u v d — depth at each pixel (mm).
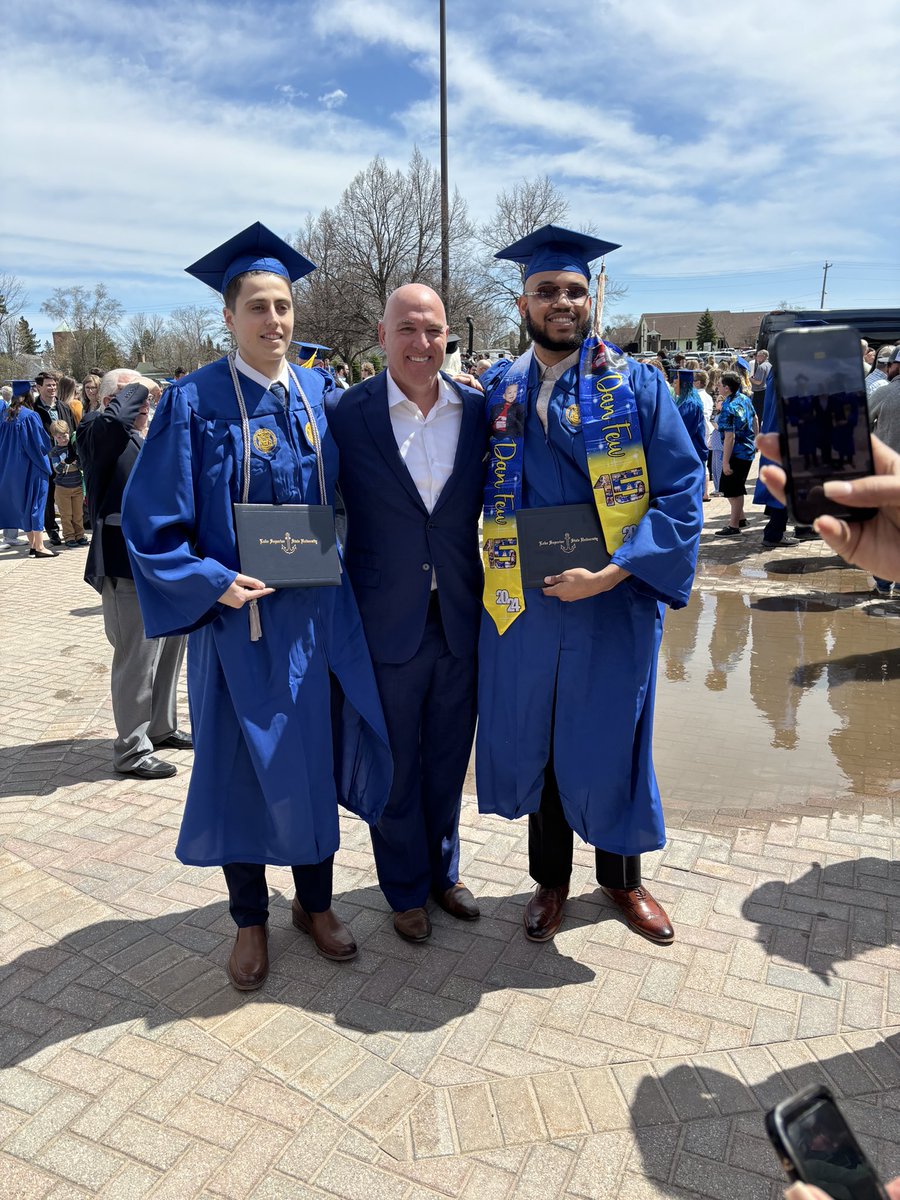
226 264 2703
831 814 3873
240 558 2572
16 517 10617
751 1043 2498
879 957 2848
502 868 3504
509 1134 2211
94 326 64562
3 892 3336
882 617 7023
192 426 2627
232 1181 2094
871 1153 2129
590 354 2830
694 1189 2053
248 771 2727
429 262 38938
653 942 2969
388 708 2951
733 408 10180
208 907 3244
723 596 7754
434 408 2891
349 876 3479
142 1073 2428
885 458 1086
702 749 4664
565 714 2850
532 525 2754
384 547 2881
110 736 4914
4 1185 2084
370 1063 2459
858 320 15164
